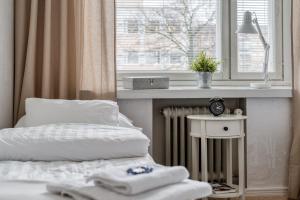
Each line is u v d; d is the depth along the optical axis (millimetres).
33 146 2100
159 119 3404
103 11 3037
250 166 3242
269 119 3250
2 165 1951
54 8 3059
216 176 3301
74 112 2541
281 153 3266
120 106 3121
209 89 3178
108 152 2137
